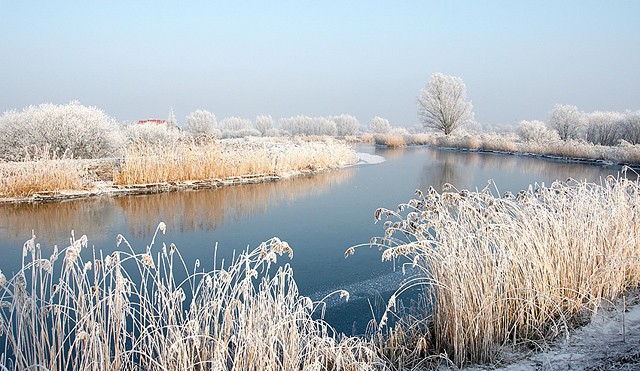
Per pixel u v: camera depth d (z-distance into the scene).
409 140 51.12
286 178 19.48
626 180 6.33
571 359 3.75
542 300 4.39
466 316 4.09
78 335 3.26
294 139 49.06
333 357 3.64
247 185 17.19
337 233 10.09
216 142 19.41
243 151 19.27
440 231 4.64
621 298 4.98
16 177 13.39
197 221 11.24
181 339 3.42
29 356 3.21
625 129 36.75
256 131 57.34
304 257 8.31
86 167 15.70
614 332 4.18
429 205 5.19
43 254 8.36
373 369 3.66
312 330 3.88
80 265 7.61
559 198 5.85
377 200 14.27
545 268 4.56
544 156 32.34
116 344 3.42
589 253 4.98
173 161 16.45
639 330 4.13
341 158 26.62
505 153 36.22
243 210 12.64
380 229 10.42
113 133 21.95
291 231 10.27
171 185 15.98
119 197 14.19
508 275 4.50
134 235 9.80
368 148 44.09
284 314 3.79
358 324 5.39
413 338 4.35
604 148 29.08
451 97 51.38
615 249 5.14
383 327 5.23
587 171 23.05
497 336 4.21
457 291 4.14
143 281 3.96
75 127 19.97
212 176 17.27
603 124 39.19
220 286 3.93
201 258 8.23
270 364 3.40
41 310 3.31
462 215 4.96
